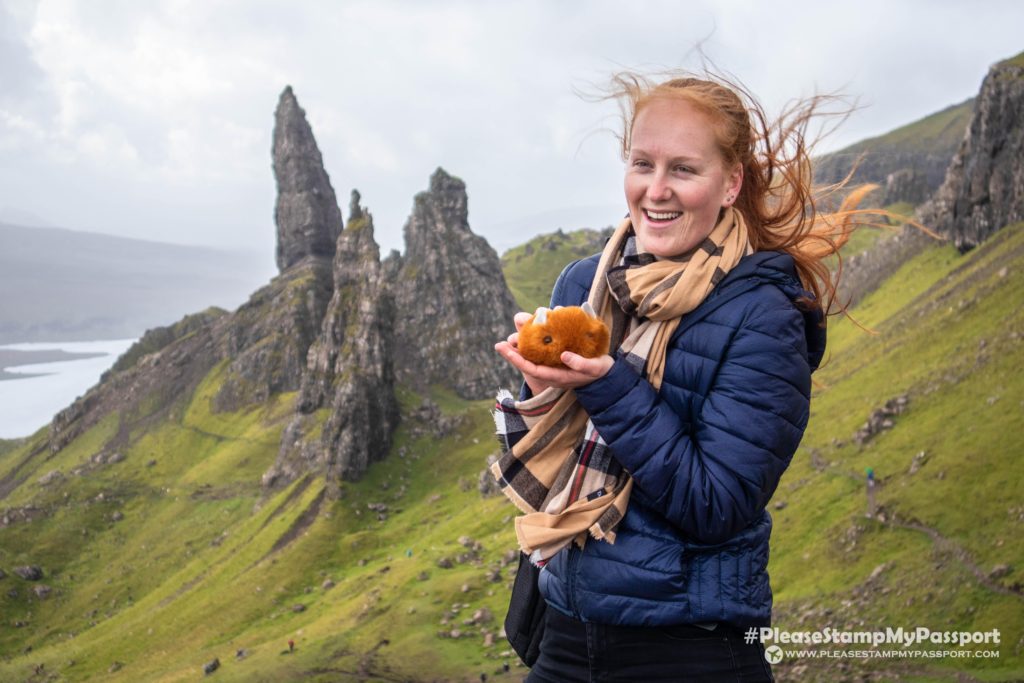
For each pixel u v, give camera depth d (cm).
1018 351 9025
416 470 19750
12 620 17375
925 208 18162
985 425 7912
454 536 13988
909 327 12694
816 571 7075
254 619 13600
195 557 19125
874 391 10769
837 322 16775
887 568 6375
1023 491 6494
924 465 7806
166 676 11381
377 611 10744
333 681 8962
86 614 17500
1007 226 14412
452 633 9394
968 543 6178
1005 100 14850
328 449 19338
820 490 8556
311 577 14825
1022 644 4631
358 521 17350
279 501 19100
